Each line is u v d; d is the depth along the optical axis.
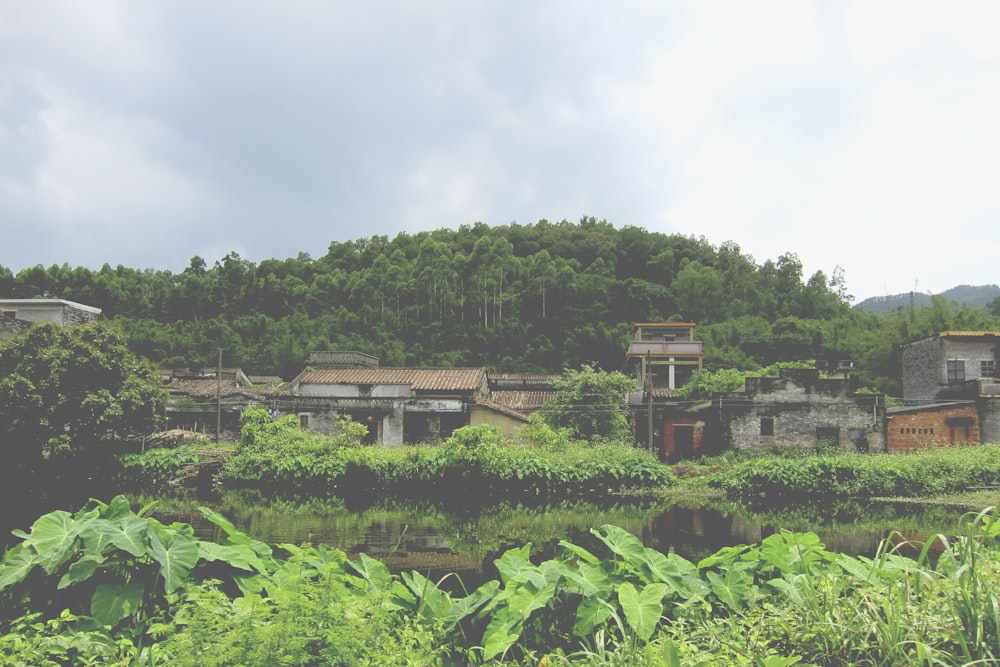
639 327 41.59
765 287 64.62
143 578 4.29
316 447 22.81
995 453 22.06
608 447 23.69
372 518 15.33
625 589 4.26
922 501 18.83
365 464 22.09
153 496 19.61
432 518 15.38
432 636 4.10
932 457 21.45
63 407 18.88
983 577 3.63
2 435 17.97
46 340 19.84
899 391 39.25
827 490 20.31
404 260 64.38
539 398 36.62
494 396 37.41
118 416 19.50
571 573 4.69
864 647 3.45
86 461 20.20
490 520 15.05
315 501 19.14
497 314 56.78
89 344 20.16
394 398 30.67
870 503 18.61
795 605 4.16
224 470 22.59
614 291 58.72
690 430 29.47
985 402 26.58
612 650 4.38
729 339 51.59
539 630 4.56
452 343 52.50
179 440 26.14
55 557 4.06
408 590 4.89
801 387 27.53
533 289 57.16
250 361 49.66
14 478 18.12
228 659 3.07
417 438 30.62
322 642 3.24
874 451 26.89
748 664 3.37
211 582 4.34
